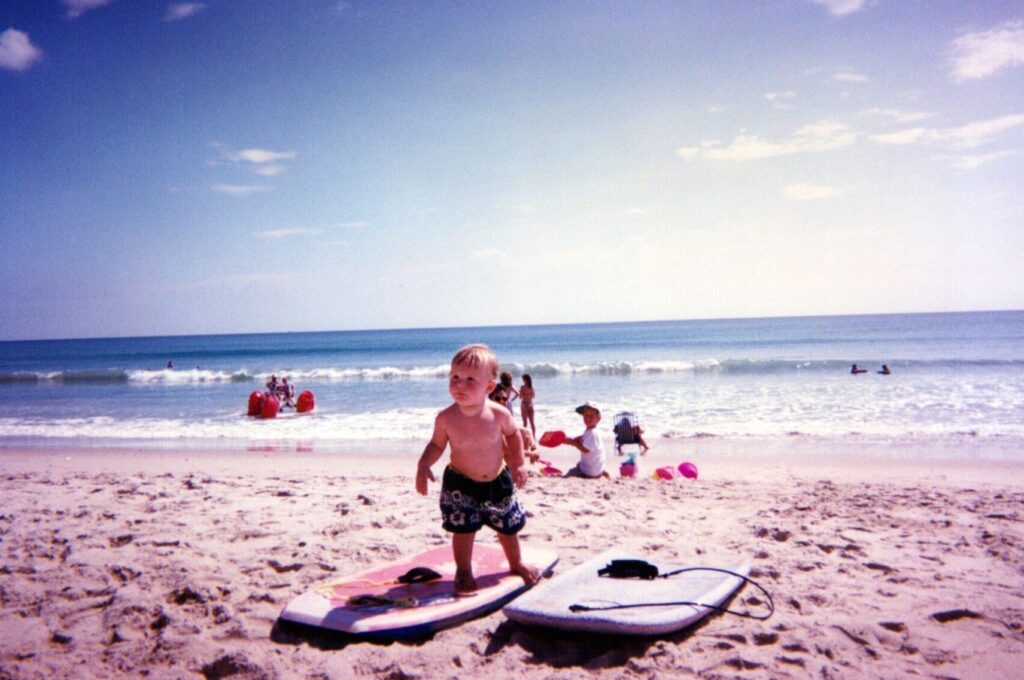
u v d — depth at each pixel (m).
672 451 11.23
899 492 6.81
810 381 22.34
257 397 17.84
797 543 4.64
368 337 118.44
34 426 16.62
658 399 18.77
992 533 4.89
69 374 32.47
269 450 12.35
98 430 15.69
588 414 8.62
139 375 32.22
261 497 6.46
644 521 5.38
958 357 29.33
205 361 51.94
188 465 10.53
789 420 14.31
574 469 8.73
